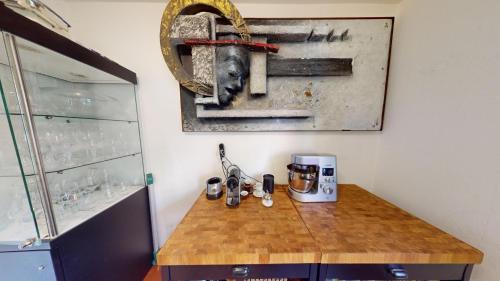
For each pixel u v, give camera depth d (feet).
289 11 3.93
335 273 2.27
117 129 4.34
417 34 3.36
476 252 2.18
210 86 3.89
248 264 2.22
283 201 3.59
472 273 2.47
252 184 4.32
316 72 3.96
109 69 3.35
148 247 4.52
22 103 2.20
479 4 2.43
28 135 2.28
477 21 2.46
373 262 2.17
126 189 4.17
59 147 3.16
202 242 2.32
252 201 3.59
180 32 3.59
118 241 3.53
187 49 3.76
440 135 2.96
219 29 3.65
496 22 2.26
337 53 3.92
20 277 2.34
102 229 3.13
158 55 4.10
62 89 3.41
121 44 4.04
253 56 3.85
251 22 3.77
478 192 2.44
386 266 2.26
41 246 2.31
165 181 4.54
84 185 3.64
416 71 3.38
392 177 3.98
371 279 2.29
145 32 4.02
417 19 3.36
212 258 2.11
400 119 3.75
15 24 2.00
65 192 3.12
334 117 4.15
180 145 4.42
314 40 3.87
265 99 4.06
